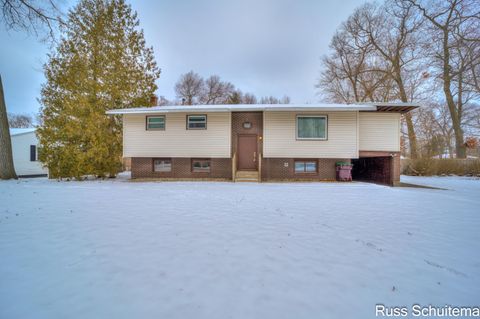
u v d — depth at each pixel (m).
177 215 5.17
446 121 23.73
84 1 12.41
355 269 2.78
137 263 2.85
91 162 12.30
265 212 5.51
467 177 15.20
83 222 4.55
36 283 2.38
